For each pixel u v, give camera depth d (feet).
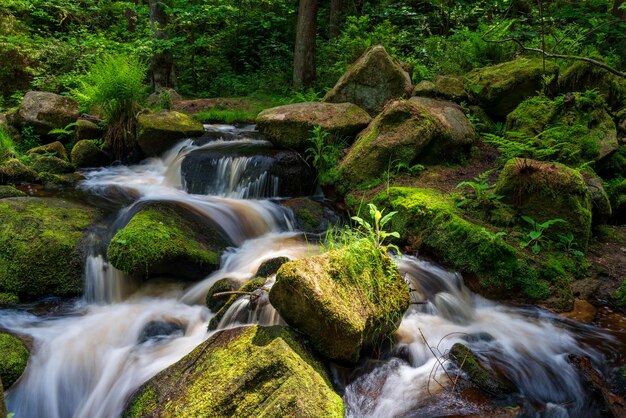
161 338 12.76
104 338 12.73
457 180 19.22
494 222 15.53
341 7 46.52
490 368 10.98
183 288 15.03
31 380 11.15
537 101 20.71
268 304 11.85
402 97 25.04
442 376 10.85
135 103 25.91
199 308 13.99
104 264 15.16
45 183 21.44
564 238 14.80
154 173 24.44
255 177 20.80
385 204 17.53
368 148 19.76
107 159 25.44
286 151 22.09
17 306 14.02
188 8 39.42
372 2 50.14
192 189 21.86
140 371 11.33
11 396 10.76
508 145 17.51
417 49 33.30
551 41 26.17
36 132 26.03
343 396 10.29
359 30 37.55
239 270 15.71
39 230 15.56
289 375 9.17
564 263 14.37
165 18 40.09
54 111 26.02
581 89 21.80
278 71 42.88
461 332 12.55
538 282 13.79
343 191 19.84
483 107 24.29
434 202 16.31
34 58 34.91
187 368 10.37
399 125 19.94
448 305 13.62
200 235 16.66
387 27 37.37
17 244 14.92
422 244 15.81
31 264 14.62
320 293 10.16
